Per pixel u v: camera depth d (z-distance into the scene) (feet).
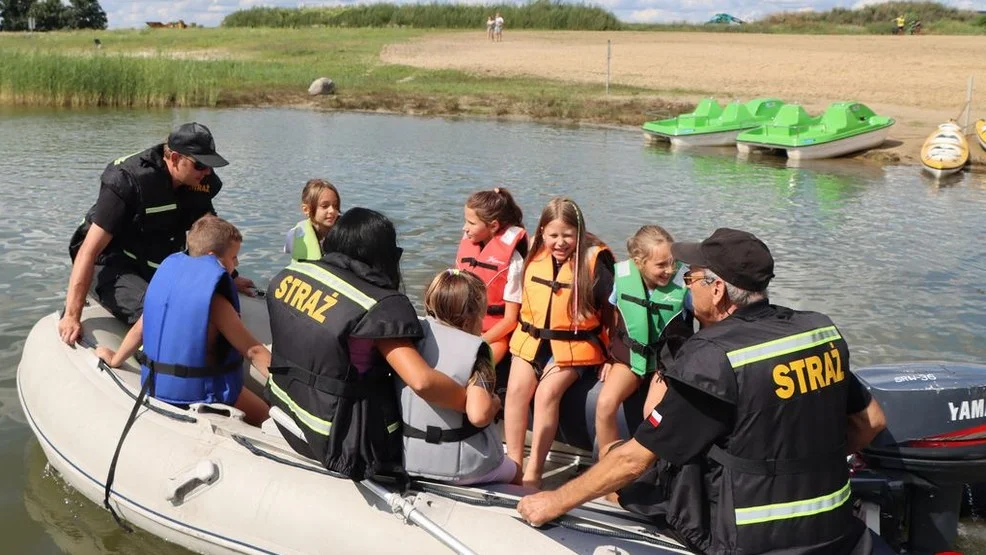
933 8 174.91
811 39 122.21
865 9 178.50
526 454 12.98
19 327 19.30
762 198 37.47
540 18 164.35
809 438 8.52
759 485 8.52
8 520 12.26
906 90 73.26
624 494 9.79
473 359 10.00
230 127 58.18
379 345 9.73
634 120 64.85
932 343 19.90
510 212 13.17
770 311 8.86
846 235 30.48
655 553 9.37
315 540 10.30
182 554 11.43
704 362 8.43
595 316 11.93
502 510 9.97
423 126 61.16
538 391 11.93
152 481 11.45
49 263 24.21
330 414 9.84
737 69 89.25
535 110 69.05
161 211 14.80
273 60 107.34
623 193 37.37
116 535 11.91
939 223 32.76
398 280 10.37
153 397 12.34
